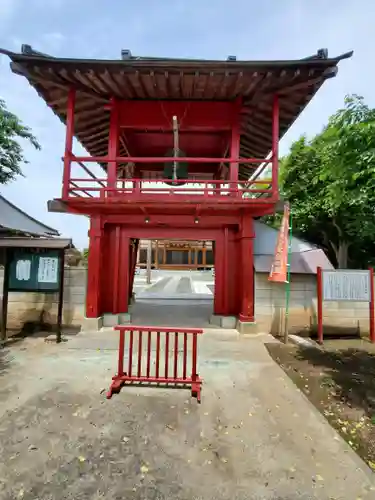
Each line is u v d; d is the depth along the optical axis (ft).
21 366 17.17
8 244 21.91
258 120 27.73
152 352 20.08
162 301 44.55
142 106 25.66
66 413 12.04
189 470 8.98
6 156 45.11
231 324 26.78
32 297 25.44
